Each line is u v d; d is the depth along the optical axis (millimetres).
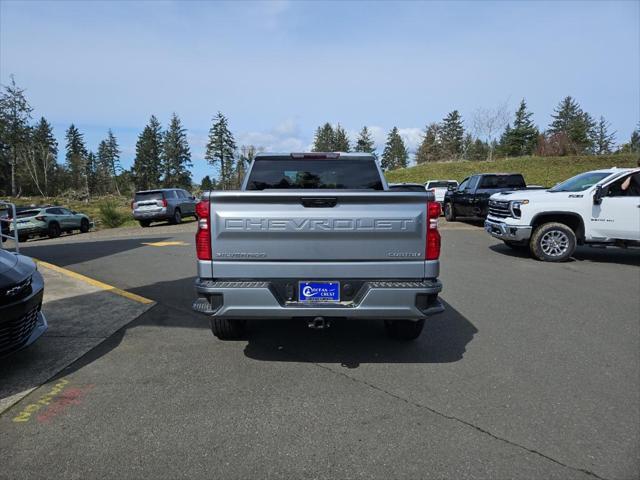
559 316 5562
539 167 39812
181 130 97125
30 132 75625
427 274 3654
